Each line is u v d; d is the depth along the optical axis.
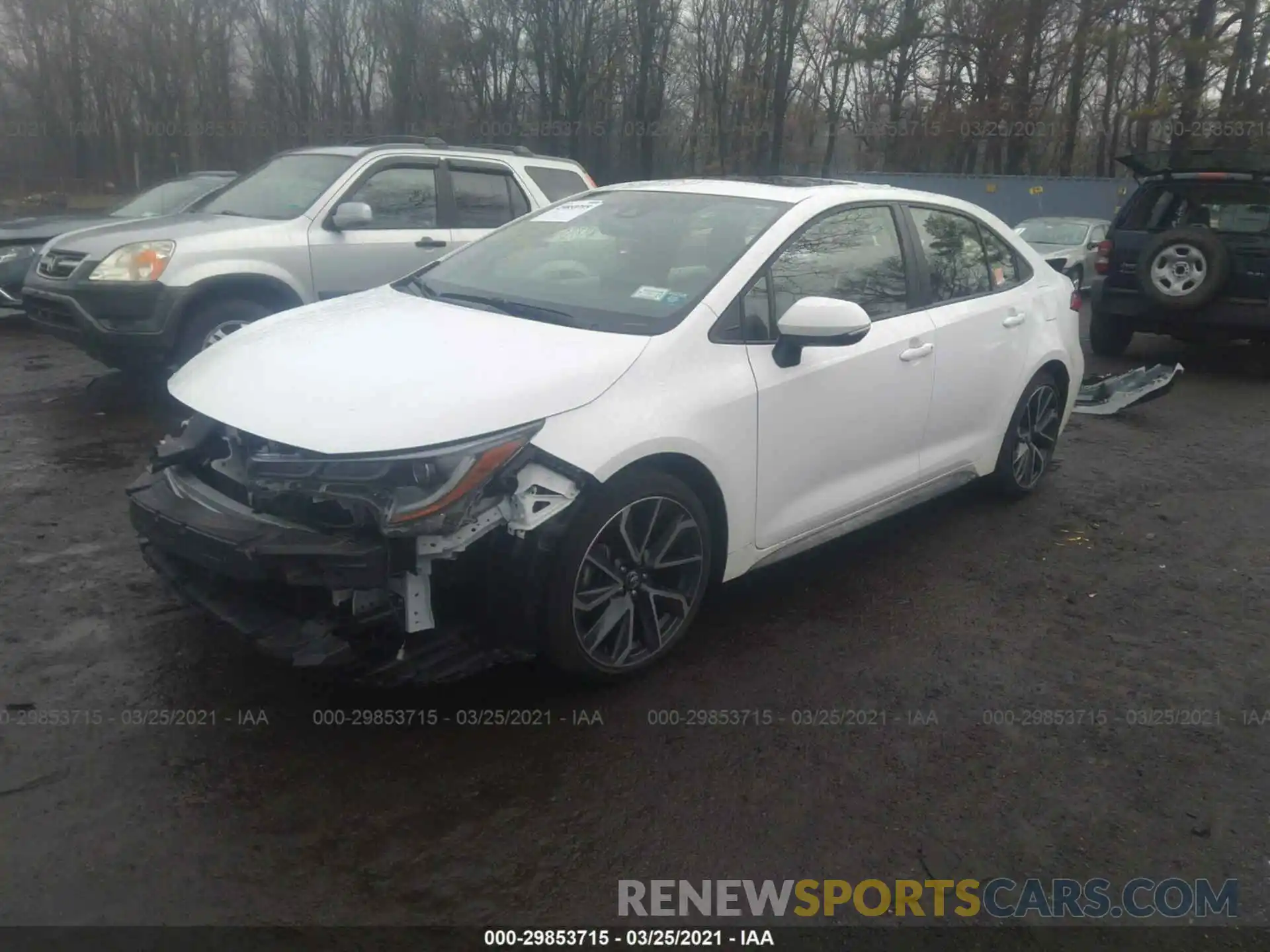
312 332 3.78
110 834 2.77
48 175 41.97
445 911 2.58
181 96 42.06
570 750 3.25
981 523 5.54
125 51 41.72
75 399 7.32
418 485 3.00
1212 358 11.12
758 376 3.83
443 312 3.95
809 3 37.94
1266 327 9.44
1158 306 9.73
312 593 3.15
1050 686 3.82
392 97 41.31
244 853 2.73
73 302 6.57
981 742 3.43
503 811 2.95
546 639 3.35
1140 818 3.08
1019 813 3.08
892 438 4.57
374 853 2.76
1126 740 3.49
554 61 38.31
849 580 4.71
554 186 8.73
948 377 4.82
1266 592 4.77
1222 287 9.48
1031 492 6.00
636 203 4.62
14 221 10.24
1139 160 10.19
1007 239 5.59
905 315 4.63
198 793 2.96
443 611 3.28
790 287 4.09
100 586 4.22
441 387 3.19
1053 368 5.79
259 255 6.90
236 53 43.66
